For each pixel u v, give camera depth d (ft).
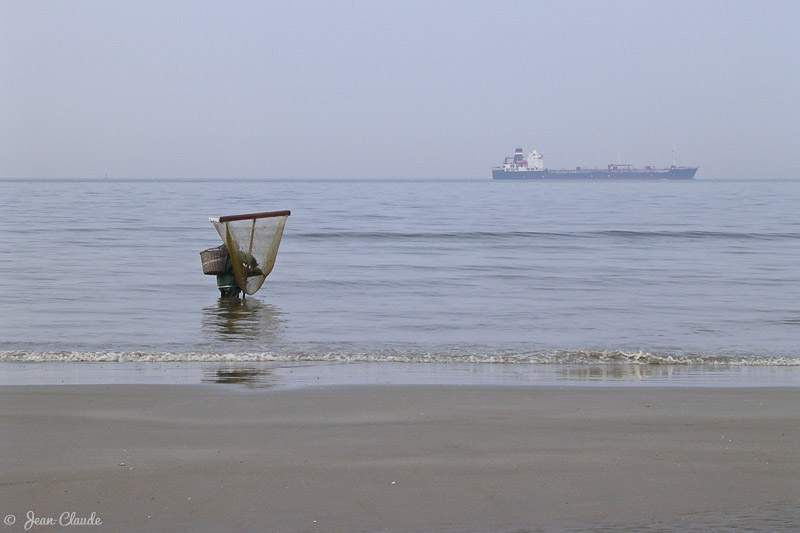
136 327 40.70
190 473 18.34
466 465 19.01
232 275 51.03
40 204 192.34
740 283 59.52
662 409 24.29
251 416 23.24
